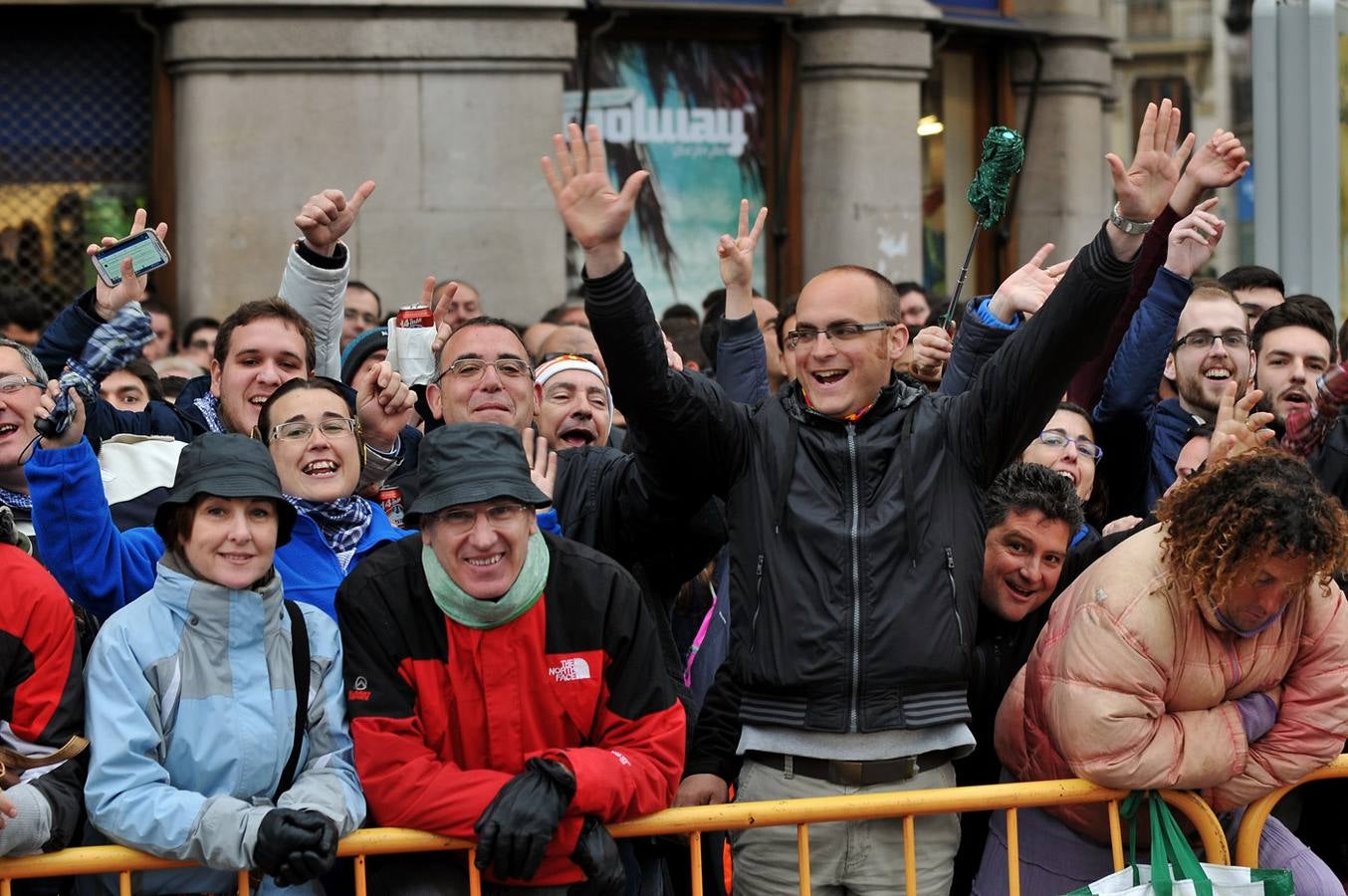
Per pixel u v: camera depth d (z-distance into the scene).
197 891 3.42
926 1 9.97
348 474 3.88
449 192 8.62
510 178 8.67
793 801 3.53
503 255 8.69
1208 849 3.61
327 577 3.81
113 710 3.32
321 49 8.46
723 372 4.61
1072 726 3.57
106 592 3.62
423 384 4.91
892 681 3.60
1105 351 5.18
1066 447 4.64
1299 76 6.33
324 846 3.21
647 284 9.63
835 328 3.70
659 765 3.48
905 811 3.55
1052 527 3.93
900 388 3.78
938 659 3.61
